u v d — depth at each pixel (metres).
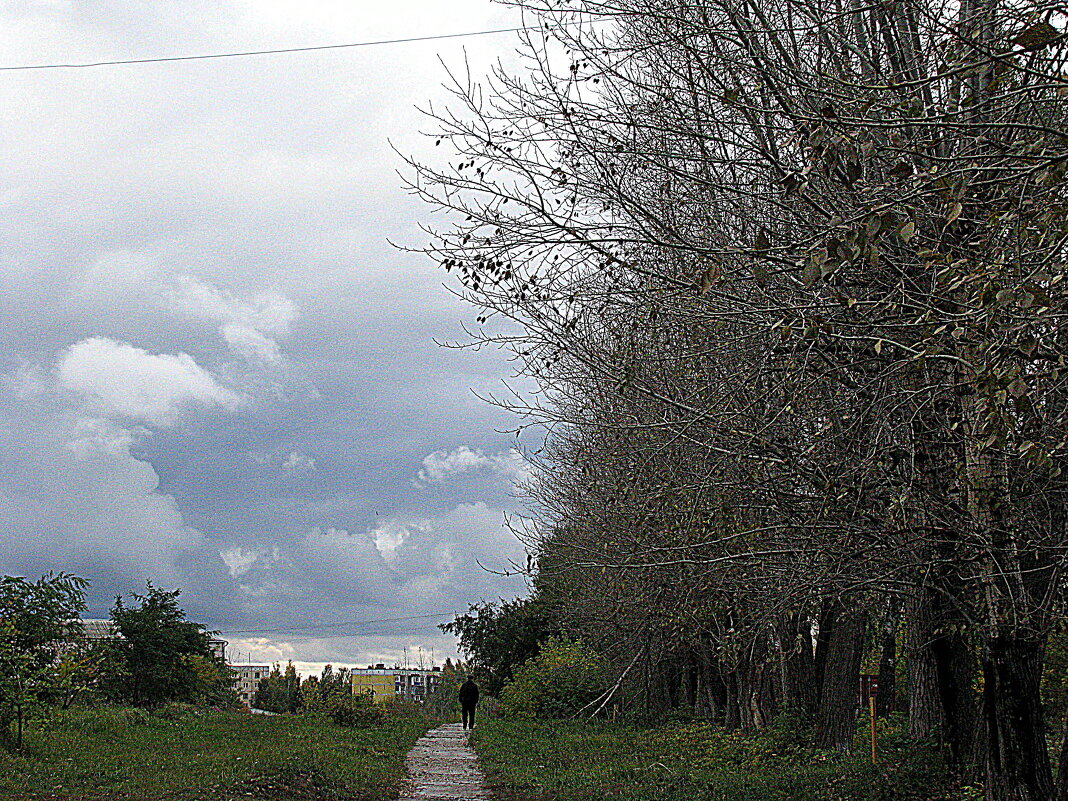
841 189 8.78
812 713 21.67
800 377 9.72
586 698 43.72
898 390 9.12
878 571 10.96
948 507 9.83
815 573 10.92
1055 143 7.35
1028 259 7.14
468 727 39.47
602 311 11.09
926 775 13.79
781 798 14.84
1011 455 8.52
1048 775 10.54
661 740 28.61
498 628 54.56
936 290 7.96
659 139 10.42
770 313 9.25
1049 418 8.87
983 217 8.30
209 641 45.84
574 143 9.97
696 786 16.84
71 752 19.91
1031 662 10.51
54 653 22.81
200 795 14.66
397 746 29.19
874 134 8.00
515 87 10.23
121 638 41.34
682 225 10.80
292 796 15.60
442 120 10.20
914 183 8.07
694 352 10.93
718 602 14.00
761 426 10.62
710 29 8.86
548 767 22.31
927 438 10.25
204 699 48.12
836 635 19.14
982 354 6.84
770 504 10.95
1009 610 10.09
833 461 10.38
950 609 11.95
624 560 13.12
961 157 7.18
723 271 8.71
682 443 12.02
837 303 8.66
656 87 10.16
